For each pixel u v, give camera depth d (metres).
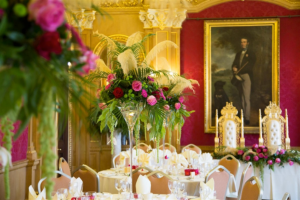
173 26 9.85
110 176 5.69
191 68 10.02
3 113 0.90
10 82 0.93
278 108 8.88
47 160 0.97
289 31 9.77
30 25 1.05
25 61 0.98
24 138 6.39
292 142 9.66
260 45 9.77
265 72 9.74
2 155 1.13
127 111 3.82
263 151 6.98
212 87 9.91
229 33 9.88
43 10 0.99
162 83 4.32
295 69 9.70
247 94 9.77
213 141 9.91
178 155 6.26
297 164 6.82
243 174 4.93
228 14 9.95
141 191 3.90
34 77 0.97
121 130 9.01
